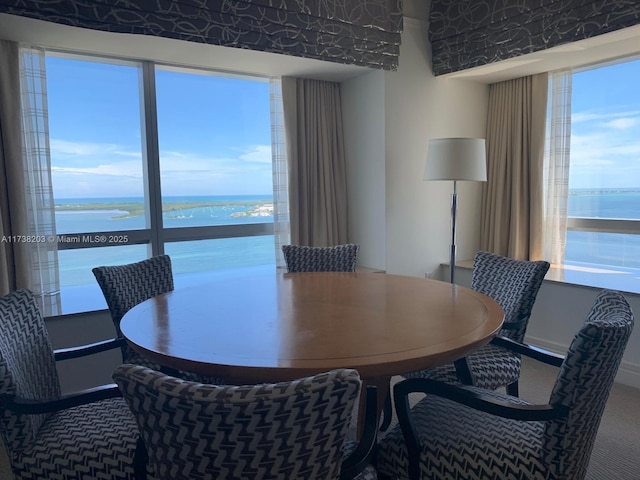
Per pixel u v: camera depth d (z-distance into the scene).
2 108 2.59
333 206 3.77
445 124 3.73
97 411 1.53
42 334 1.60
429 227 3.74
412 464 1.34
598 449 2.08
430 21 3.57
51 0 2.25
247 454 0.84
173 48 2.81
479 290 2.35
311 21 2.96
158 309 1.73
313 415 0.84
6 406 1.29
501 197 3.85
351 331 1.43
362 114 3.60
